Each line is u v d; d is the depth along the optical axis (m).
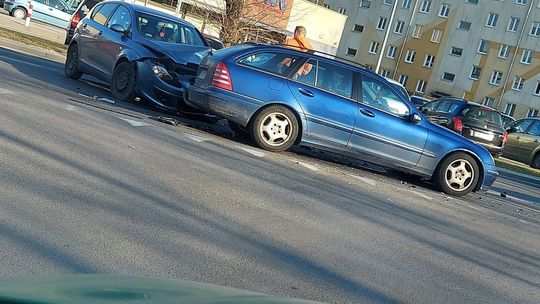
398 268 5.26
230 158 8.11
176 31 11.68
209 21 19.02
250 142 9.72
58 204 5.12
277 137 9.12
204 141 8.81
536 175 17.42
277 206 6.42
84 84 12.31
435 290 4.88
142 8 11.86
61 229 4.64
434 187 10.08
